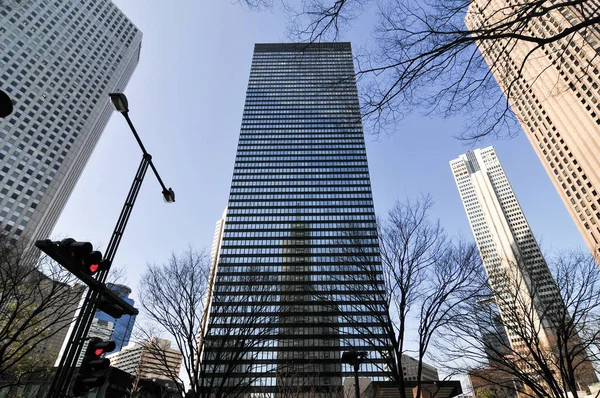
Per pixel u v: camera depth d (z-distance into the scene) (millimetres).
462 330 14664
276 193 107188
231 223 102312
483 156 176000
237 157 113562
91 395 25906
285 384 27469
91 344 8305
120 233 11391
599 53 6270
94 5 106812
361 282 13844
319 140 115875
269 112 120750
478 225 148625
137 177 12633
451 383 14359
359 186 107062
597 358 14648
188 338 15391
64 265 7570
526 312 14742
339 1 5621
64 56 93000
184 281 16609
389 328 12602
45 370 19609
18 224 71062
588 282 14383
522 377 14391
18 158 75375
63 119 87812
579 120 62125
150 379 30891
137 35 122250
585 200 63406
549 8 4734
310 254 93438
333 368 67750
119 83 110125
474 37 5105
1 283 14734
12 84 78750
